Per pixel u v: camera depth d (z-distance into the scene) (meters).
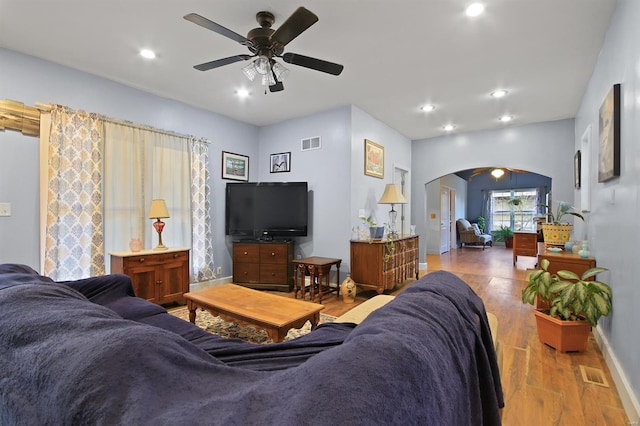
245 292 2.82
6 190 2.75
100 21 2.36
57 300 0.96
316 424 0.49
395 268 4.30
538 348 2.59
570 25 2.38
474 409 0.96
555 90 3.62
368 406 0.53
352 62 2.98
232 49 2.76
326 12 2.24
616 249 2.17
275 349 1.18
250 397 0.58
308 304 2.49
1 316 0.85
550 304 2.80
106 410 0.56
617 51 2.15
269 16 2.27
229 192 4.57
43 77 2.94
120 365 0.63
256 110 4.39
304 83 3.47
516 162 5.07
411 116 4.64
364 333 0.80
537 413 1.80
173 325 1.96
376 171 4.77
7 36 2.56
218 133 4.54
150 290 3.35
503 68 3.09
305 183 4.48
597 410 1.82
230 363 1.06
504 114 4.50
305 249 4.63
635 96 1.79
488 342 1.26
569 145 4.66
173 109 3.97
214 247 4.51
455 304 1.15
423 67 3.08
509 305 3.75
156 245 3.75
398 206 5.71
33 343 0.75
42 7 2.19
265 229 4.55
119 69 3.13
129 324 0.81
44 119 2.93
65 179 3.03
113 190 3.39
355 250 4.12
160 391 0.61
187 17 1.88
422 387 0.64
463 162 5.55
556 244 3.65
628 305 1.89
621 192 2.06
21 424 0.69
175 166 3.96
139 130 3.60
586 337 2.47
